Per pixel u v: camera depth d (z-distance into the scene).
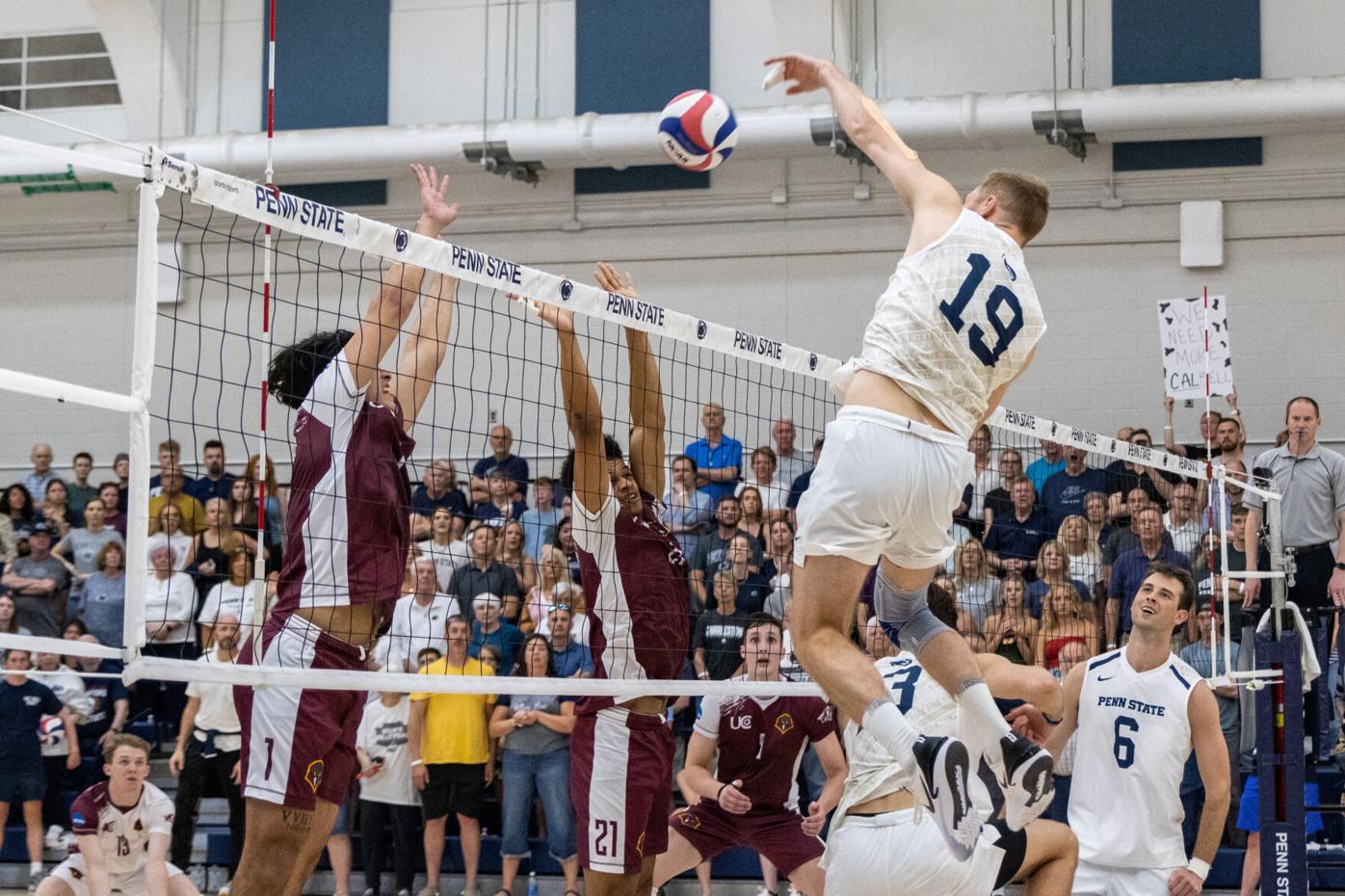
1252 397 15.89
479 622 11.34
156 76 18.28
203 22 18.42
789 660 8.12
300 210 5.26
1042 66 16.56
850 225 17.09
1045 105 15.63
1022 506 13.12
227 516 11.99
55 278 18.55
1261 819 7.68
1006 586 10.77
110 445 18.14
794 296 17.17
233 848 11.04
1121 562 11.33
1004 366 4.50
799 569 4.40
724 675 9.88
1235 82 15.30
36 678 12.09
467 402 16.00
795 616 4.39
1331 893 10.22
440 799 10.84
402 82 18.06
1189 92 15.35
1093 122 15.61
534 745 10.78
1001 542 13.01
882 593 4.78
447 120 17.92
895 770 5.32
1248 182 16.06
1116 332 16.30
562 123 16.70
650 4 17.56
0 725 11.66
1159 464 8.98
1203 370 13.47
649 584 6.77
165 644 12.21
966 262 4.39
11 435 18.39
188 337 17.58
